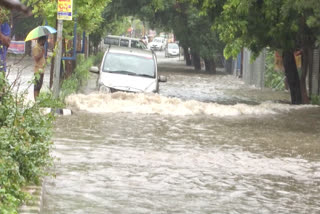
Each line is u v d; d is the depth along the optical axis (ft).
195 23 222.89
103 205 35.91
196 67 245.04
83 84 121.39
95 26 108.68
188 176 45.39
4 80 42.47
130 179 43.32
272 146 61.16
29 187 36.60
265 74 160.56
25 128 39.99
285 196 40.60
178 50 369.50
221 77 203.31
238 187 42.57
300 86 113.70
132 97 87.97
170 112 83.87
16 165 34.88
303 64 112.68
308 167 51.03
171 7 227.61
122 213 34.35
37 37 77.71
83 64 132.16
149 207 36.06
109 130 66.39
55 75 80.53
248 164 51.11
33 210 31.42
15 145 36.70
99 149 54.54
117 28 293.02
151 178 44.06
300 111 94.27
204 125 74.79
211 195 39.91
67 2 77.71
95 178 42.96
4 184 31.63
